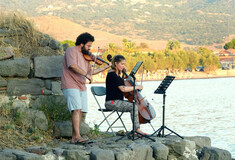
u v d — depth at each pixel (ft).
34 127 22.80
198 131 55.77
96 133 25.68
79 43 22.02
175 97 154.30
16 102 24.14
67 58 21.76
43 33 26.89
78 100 21.83
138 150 20.62
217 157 22.85
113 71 25.30
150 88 227.40
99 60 23.24
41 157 17.78
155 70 403.54
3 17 26.40
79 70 21.50
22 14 26.71
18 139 20.93
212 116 79.97
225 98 146.51
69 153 19.12
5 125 21.85
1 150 18.47
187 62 451.12
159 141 23.13
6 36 25.62
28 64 24.41
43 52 26.05
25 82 24.63
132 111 24.61
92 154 19.27
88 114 78.79
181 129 58.03
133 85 25.40
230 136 50.90
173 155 22.68
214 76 498.69
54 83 25.50
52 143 21.89
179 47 604.08
